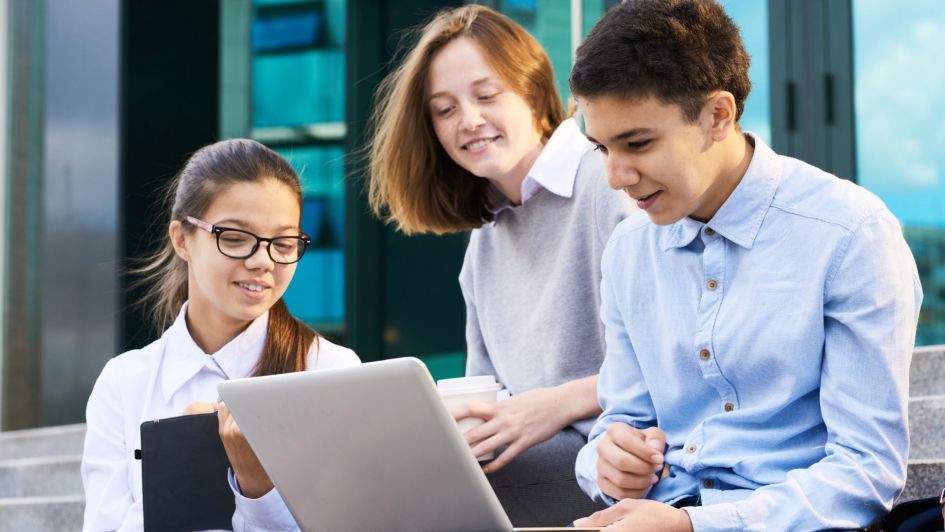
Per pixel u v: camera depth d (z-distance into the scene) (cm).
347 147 571
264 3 605
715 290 183
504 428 219
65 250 578
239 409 165
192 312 224
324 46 596
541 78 254
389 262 564
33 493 405
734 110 175
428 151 258
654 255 192
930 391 312
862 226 175
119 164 578
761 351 177
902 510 178
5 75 580
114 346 569
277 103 602
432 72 251
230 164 216
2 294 571
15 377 571
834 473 167
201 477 182
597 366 241
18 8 586
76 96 584
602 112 169
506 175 254
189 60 601
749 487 177
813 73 431
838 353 173
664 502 184
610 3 441
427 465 157
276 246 214
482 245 264
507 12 471
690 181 172
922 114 413
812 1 431
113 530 215
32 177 582
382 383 152
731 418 180
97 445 221
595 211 239
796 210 179
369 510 166
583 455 197
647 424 196
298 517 171
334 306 582
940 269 409
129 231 578
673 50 167
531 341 248
